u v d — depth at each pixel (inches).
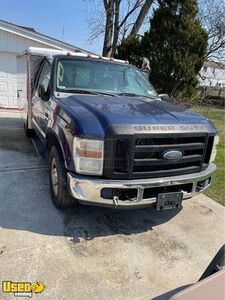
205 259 114.1
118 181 106.0
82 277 97.7
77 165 106.1
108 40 558.9
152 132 105.5
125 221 136.9
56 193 134.6
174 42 478.9
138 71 192.5
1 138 264.8
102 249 113.6
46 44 484.1
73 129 107.4
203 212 153.4
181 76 483.5
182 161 116.3
